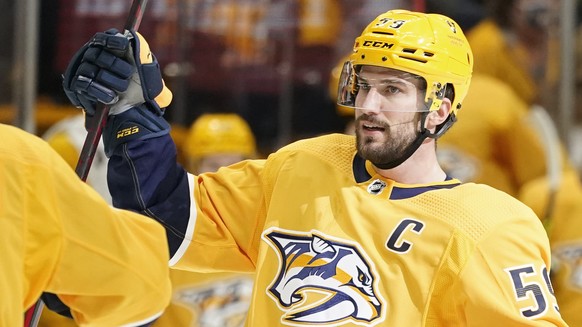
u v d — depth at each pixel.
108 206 6.58
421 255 7.24
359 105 7.47
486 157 13.94
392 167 7.58
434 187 7.56
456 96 7.70
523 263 7.18
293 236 7.56
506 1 14.39
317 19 13.02
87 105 7.57
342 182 7.67
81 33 12.43
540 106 14.48
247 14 12.97
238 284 12.34
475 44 14.46
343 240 7.41
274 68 13.15
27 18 11.52
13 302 6.11
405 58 7.41
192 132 13.20
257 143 13.49
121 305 6.69
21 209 6.22
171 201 7.91
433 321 7.21
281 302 7.40
